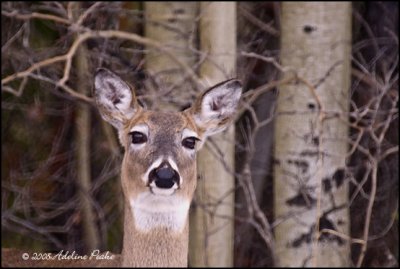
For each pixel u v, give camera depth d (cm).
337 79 1612
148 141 908
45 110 1675
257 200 1777
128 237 912
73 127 1700
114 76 948
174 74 1516
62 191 1700
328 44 1606
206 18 1527
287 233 1633
